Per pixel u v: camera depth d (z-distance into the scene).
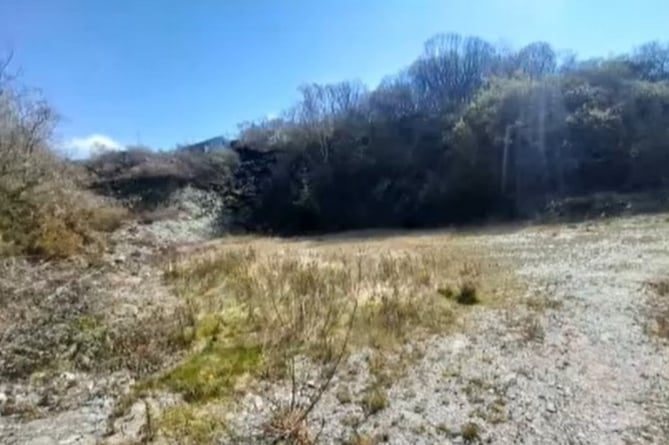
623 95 27.53
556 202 25.11
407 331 6.73
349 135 37.28
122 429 4.11
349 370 5.37
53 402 4.63
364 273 9.97
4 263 9.82
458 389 4.91
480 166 28.91
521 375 5.25
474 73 40.41
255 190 37.62
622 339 6.29
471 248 16.00
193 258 13.48
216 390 4.81
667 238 14.48
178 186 35.97
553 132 27.17
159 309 7.59
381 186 34.03
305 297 7.81
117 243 16.94
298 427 4.00
